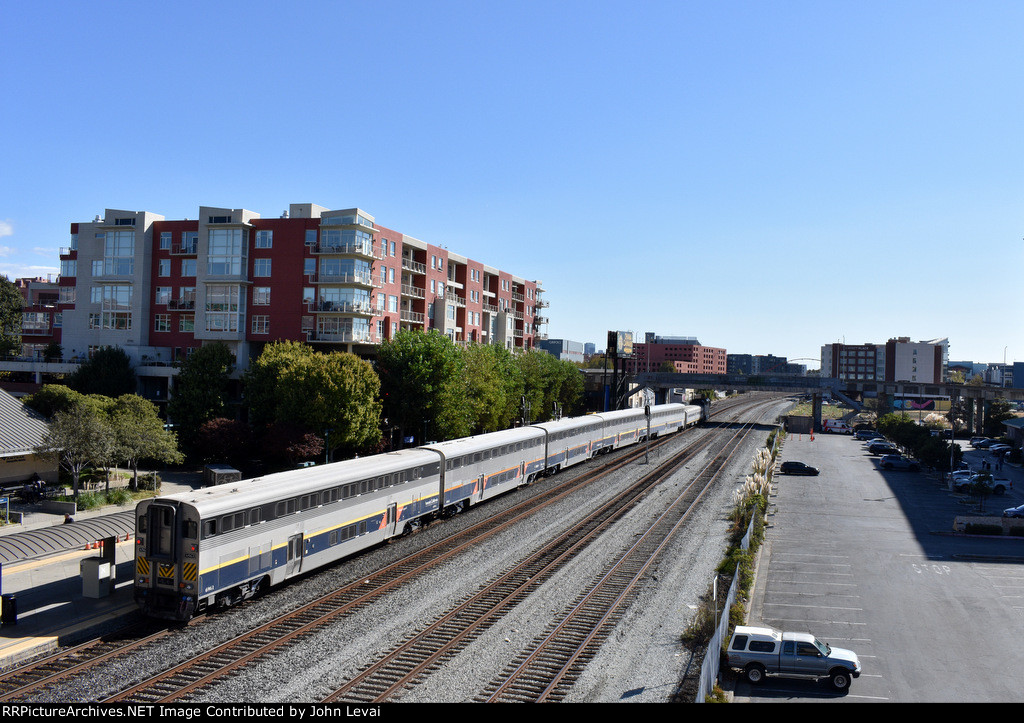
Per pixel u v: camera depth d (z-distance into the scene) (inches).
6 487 1739.7
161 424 1943.9
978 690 814.5
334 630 890.1
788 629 997.2
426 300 3319.4
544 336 5344.5
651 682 784.9
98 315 3051.2
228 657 799.1
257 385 2305.6
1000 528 1605.6
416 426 2363.4
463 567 1191.6
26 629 859.4
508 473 1857.8
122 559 1169.4
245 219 2819.9
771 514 1807.3
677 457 2817.4
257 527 976.9
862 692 805.2
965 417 4763.8
